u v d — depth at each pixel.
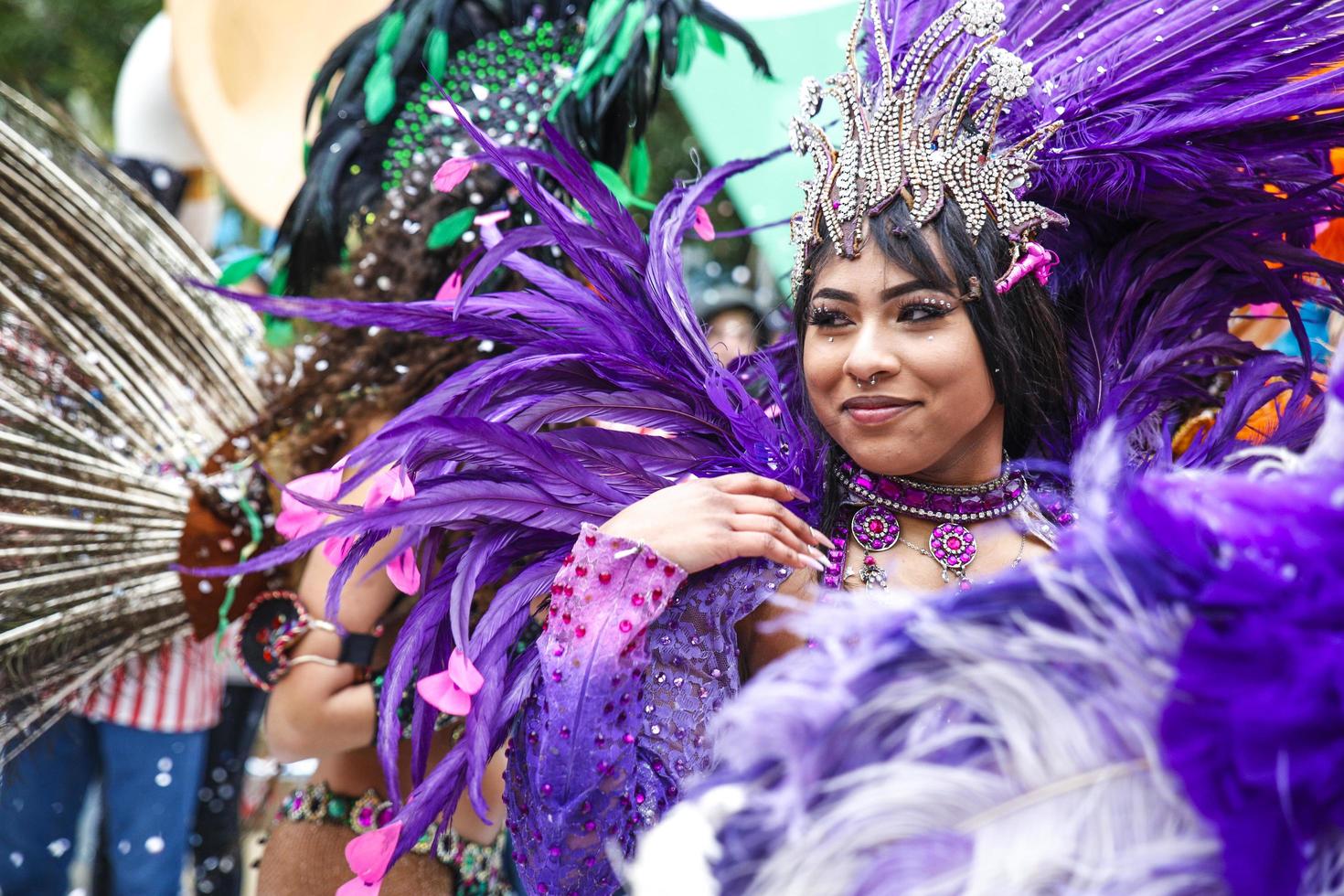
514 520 2.02
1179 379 2.37
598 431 2.11
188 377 3.28
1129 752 1.18
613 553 1.90
